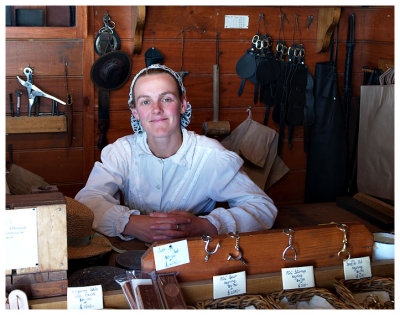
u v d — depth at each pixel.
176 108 1.99
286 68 3.39
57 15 3.00
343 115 3.52
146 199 2.20
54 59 2.98
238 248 1.35
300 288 1.38
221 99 3.38
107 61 3.03
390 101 2.89
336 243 1.45
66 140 3.13
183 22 3.18
